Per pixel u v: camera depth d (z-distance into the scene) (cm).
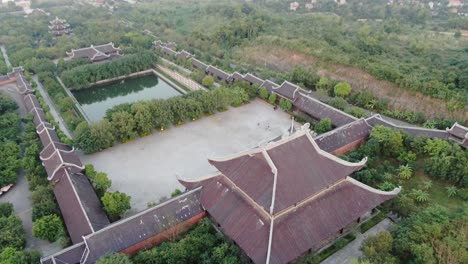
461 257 4059
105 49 13575
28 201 6150
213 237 4809
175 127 8575
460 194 5784
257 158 4794
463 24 15138
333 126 7994
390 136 6800
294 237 4431
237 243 4534
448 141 6881
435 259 4125
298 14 19088
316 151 4938
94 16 19062
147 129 8131
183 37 15425
